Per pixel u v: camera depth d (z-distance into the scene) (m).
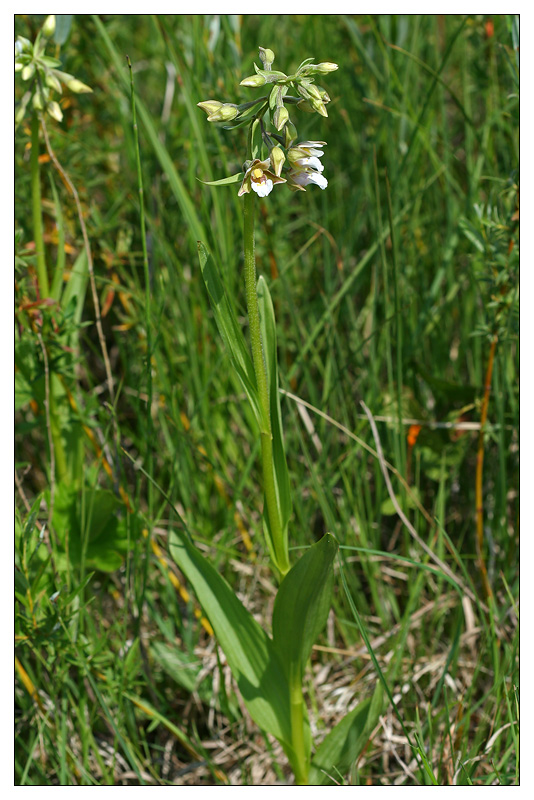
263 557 0.83
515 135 0.81
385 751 0.76
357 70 0.93
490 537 0.81
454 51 0.94
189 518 0.82
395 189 0.84
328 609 0.68
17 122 0.72
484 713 0.75
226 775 0.78
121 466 0.78
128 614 0.81
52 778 0.76
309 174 0.64
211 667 0.80
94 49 0.88
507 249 0.76
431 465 0.83
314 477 0.79
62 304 0.78
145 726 0.79
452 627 0.81
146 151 0.88
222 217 0.85
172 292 0.85
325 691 0.79
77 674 0.78
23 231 0.84
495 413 0.83
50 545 0.76
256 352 0.66
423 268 0.88
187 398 0.87
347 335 0.90
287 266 0.84
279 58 0.93
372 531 0.83
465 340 0.86
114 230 0.89
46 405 0.74
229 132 0.83
